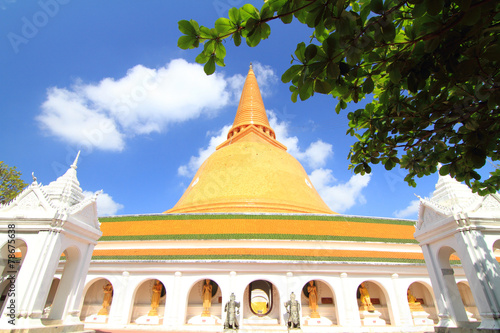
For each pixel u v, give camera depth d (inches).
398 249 982.4
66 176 685.9
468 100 201.0
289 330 732.7
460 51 173.9
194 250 917.8
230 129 1991.9
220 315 885.8
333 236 978.7
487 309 478.9
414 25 164.2
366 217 1119.0
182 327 788.6
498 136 218.5
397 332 790.5
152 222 1053.2
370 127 255.6
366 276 869.2
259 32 158.7
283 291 820.0
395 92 224.2
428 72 177.5
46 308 871.7
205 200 1288.1
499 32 158.2
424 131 246.7
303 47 155.7
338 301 828.0
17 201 547.8
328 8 139.5
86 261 599.5
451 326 559.2
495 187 323.3
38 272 478.3
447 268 607.2
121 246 962.1
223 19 162.2
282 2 149.3
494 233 540.4
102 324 813.9
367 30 145.9
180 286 836.6
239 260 845.2
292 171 1459.2
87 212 609.0
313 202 1368.1
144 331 773.3
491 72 175.3
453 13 151.2
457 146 255.3
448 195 756.0
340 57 155.6
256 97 2140.7
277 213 1079.6
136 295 933.2
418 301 973.8
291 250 917.8
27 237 508.7
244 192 1273.4
